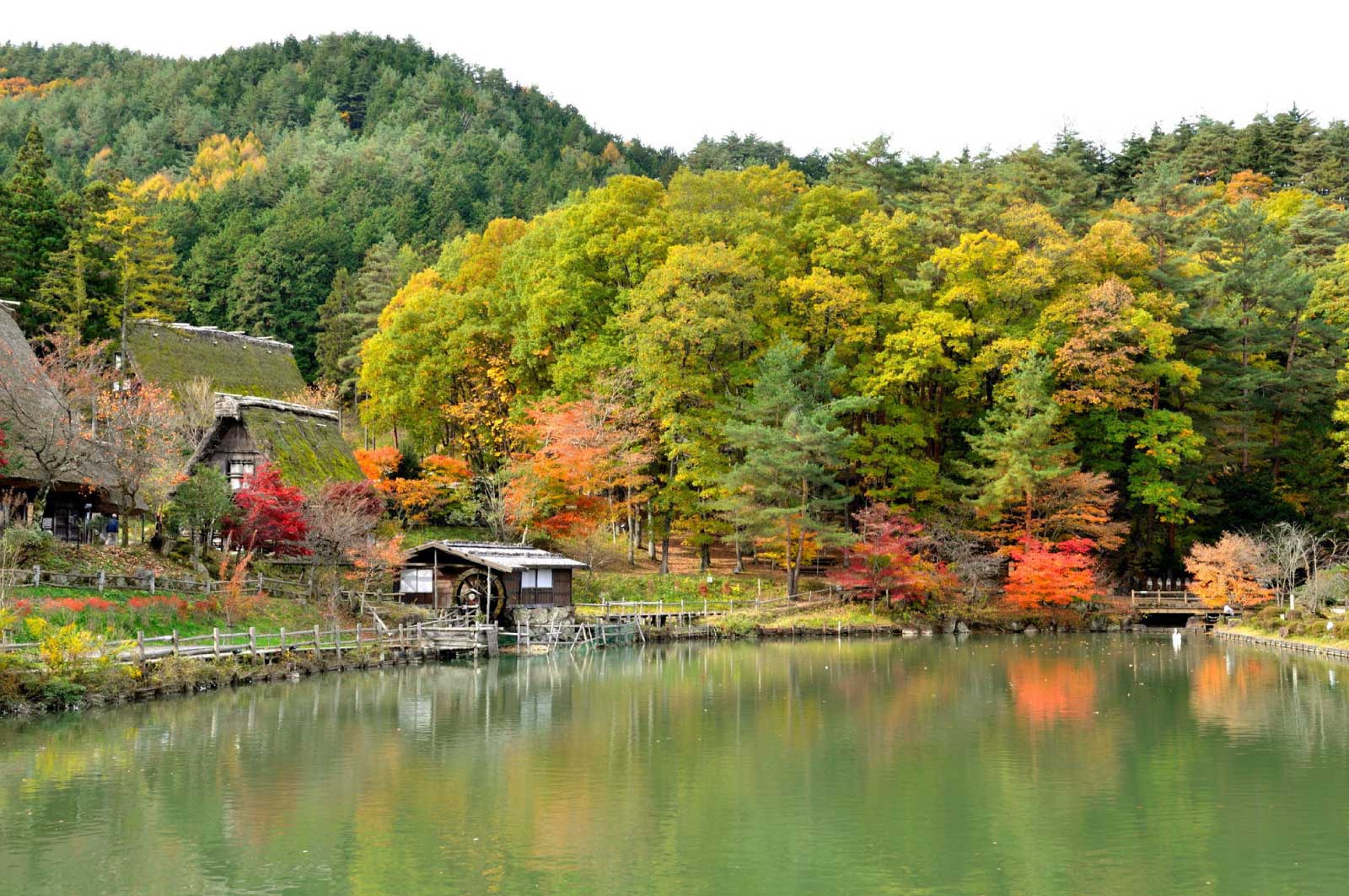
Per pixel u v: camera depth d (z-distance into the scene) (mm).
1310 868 22406
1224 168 125875
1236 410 79375
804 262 78125
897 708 39938
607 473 66438
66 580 40812
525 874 21812
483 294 79938
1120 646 60969
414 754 31625
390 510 74188
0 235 70938
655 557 75500
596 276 75500
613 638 59781
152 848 22938
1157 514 75250
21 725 32969
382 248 113500
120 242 75438
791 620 65125
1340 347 77750
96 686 35594
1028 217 80062
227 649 42062
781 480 65875
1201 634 67812
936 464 73438
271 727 34406
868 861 22750
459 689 43094
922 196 98250
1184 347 79062
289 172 171125
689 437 70375
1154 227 90500
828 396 70688
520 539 69125
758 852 23266
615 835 24312
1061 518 68250
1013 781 29219
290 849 23031
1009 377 73625
